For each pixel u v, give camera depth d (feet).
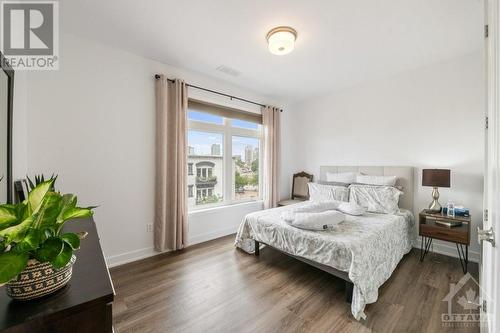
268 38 7.37
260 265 8.48
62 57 7.32
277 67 9.93
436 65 9.57
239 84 11.98
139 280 7.35
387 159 11.06
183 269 8.11
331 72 10.44
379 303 6.16
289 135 15.48
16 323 1.99
